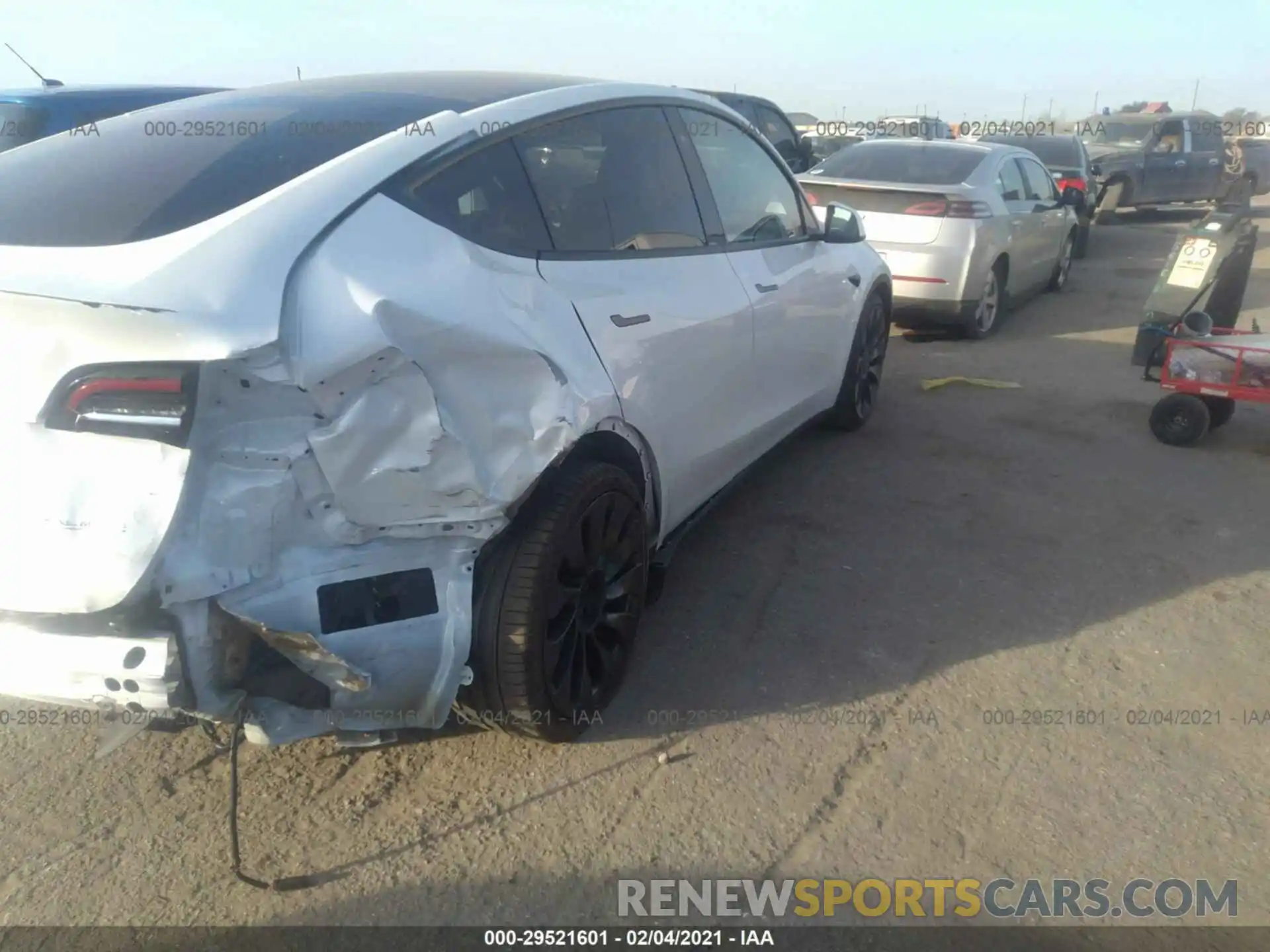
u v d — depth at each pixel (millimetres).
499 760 3084
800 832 2814
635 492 3205
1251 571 4371
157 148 2883
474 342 2568
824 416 5668
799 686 3484
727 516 4840
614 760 3086
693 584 4168
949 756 3135
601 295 3162
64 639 2207
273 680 2471
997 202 8602
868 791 2979
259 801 2895
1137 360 6645
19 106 7395
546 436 2695
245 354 2186
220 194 2586
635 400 3203
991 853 2756
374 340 2373
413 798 2916
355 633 2480
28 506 2197
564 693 2947
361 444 2387
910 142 9383
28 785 2945
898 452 5750
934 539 4625
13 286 2199
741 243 4238
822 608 3996
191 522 2236
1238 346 5727
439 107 3145
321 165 2711
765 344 4273
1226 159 19125
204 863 2670
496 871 2662
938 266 8133
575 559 2910
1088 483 5336
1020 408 6645
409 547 2553
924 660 3654
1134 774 3072
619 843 2764
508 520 2658
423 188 2777
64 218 2529
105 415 2178
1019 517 4883
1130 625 3912
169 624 2238
